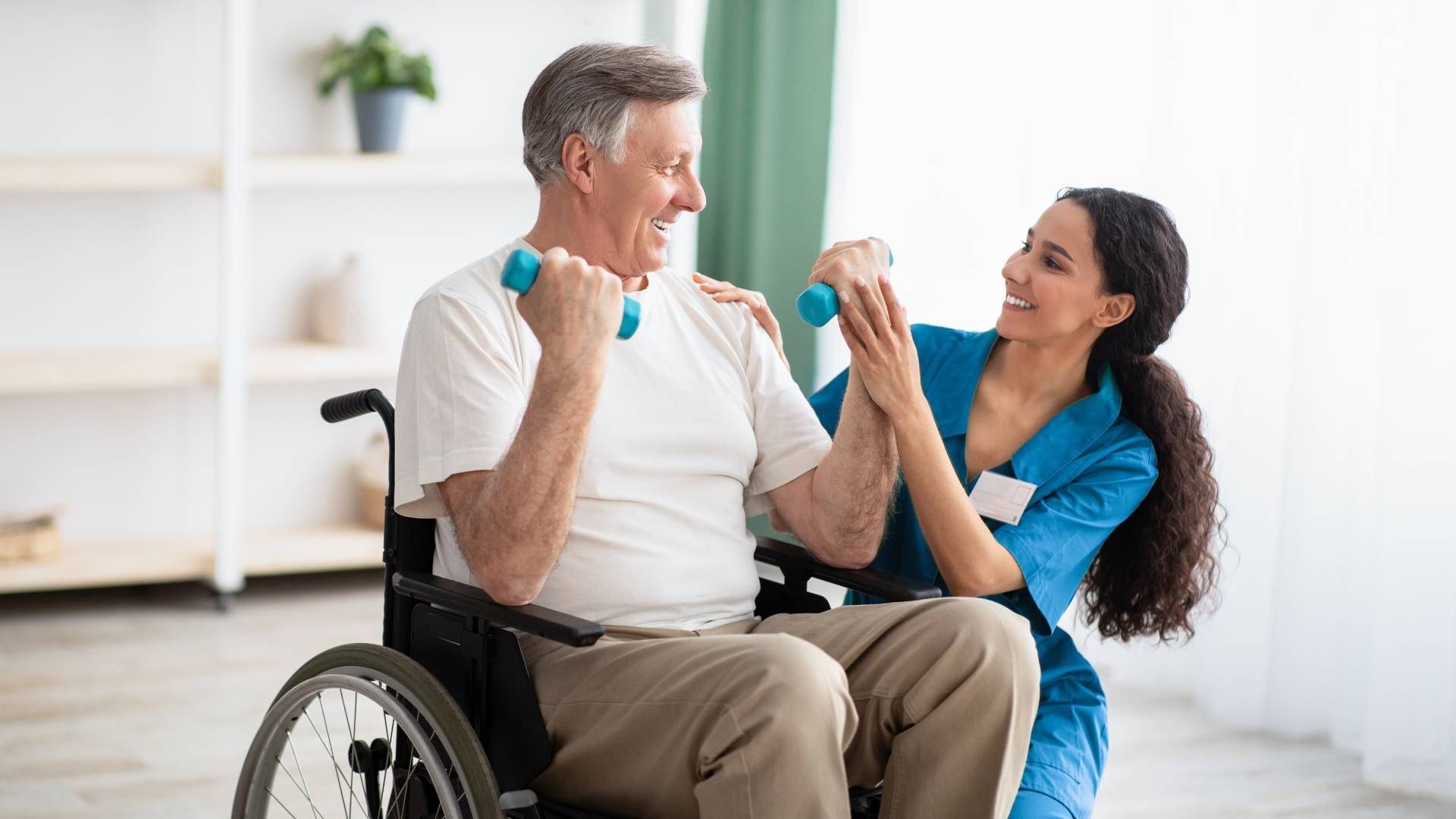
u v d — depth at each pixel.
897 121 3.88
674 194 1.88
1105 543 2.18
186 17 3.93
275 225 4.08
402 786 1.89
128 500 4.03
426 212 4.22
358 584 4.08
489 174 3.98
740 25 4.19
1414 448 2.80
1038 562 1.97
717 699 1.62
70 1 3.82
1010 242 3.62
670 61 1.88
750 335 2.04
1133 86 3.35
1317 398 3.01
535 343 1.84
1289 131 3.04
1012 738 1.70
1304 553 3.08
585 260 1.92
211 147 3.99
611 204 1.88
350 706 3.17
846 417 1.94
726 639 1.67
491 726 1.74
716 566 1.90
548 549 1.68
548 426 1.64
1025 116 3.55
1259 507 3.13
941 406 2.14
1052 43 3.47
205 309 4.04
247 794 1.97
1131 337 2.05
